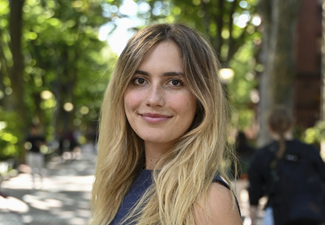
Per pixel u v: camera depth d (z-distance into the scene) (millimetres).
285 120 3561
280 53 10633
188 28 1630
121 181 1776
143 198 1578
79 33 24328
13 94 18922
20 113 19094
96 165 1898
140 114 1621
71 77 32844
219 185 1424
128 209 1651
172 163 1543
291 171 3367
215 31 18438
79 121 54094
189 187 1430
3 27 20750
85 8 18656
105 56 33375
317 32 26344
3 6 19953
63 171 19266
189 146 1533
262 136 11062
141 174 1711
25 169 17781
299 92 26500
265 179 3562
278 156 3459
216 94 1574
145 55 1585
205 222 1379
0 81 21641
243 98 36938
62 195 11484
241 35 17969
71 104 36156
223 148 1581
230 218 1381
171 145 1640
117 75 1700
